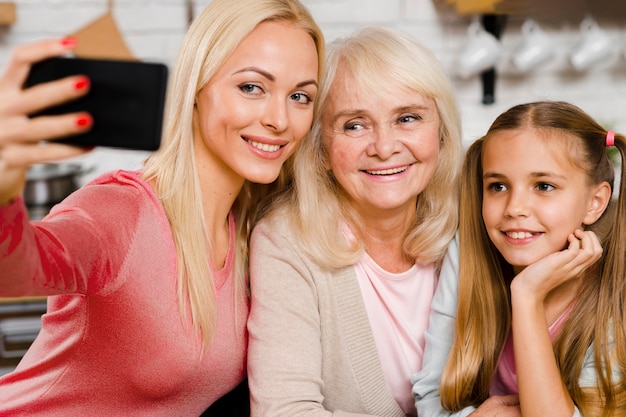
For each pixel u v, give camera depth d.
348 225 1.20
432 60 1.13
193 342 1.03
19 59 0.55
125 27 2.41
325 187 1.19
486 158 1.11
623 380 1.05
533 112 1.08
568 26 2.47
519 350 1.04
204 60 1.02
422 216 1.23
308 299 1.14
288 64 1.01
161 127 0.59
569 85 2.51
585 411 1.05
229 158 1.04
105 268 0.89
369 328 1.17
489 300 1.17
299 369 1.08
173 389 1.05
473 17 2.45
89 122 0.56
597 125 1.13
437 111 1.16
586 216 1.10
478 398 1.16
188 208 1.04
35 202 2.04
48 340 1.03
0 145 0.55
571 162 1.06
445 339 1.18
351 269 1.17
